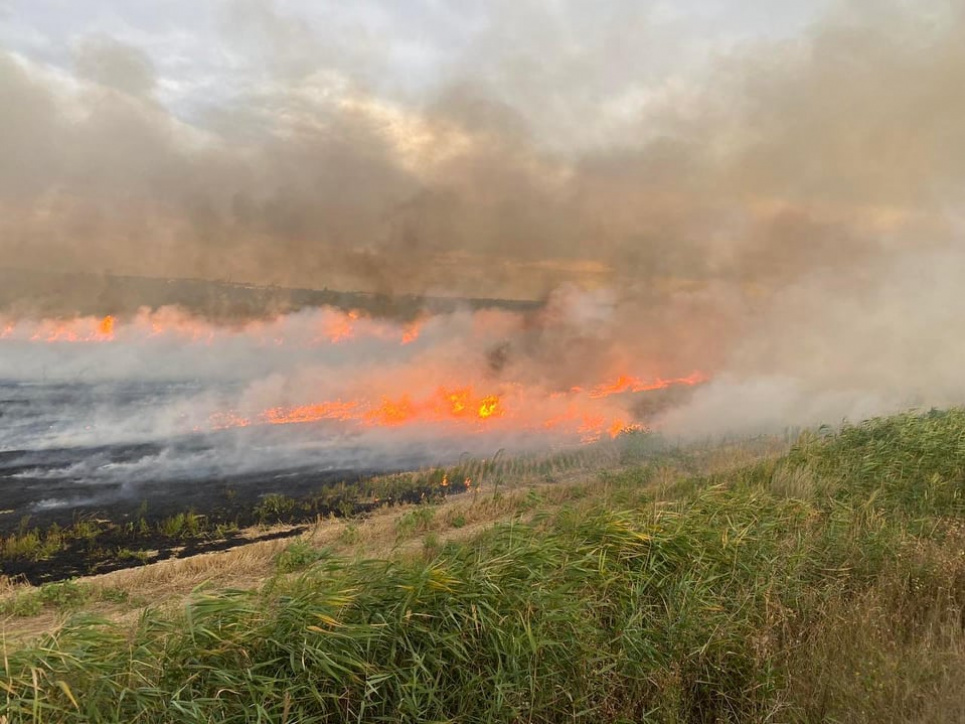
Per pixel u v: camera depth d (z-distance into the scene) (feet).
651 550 17.87
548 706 12.34
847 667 12.96
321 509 43.68
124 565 32.76
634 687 13.03
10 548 34.55
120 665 12.14
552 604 14.14
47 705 10.75
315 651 12.15
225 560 28.55
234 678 11.89
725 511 22.63
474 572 14.87
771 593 16.12
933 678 12.52
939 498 25.72
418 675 12.51
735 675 13.35
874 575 17.72
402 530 32.14
